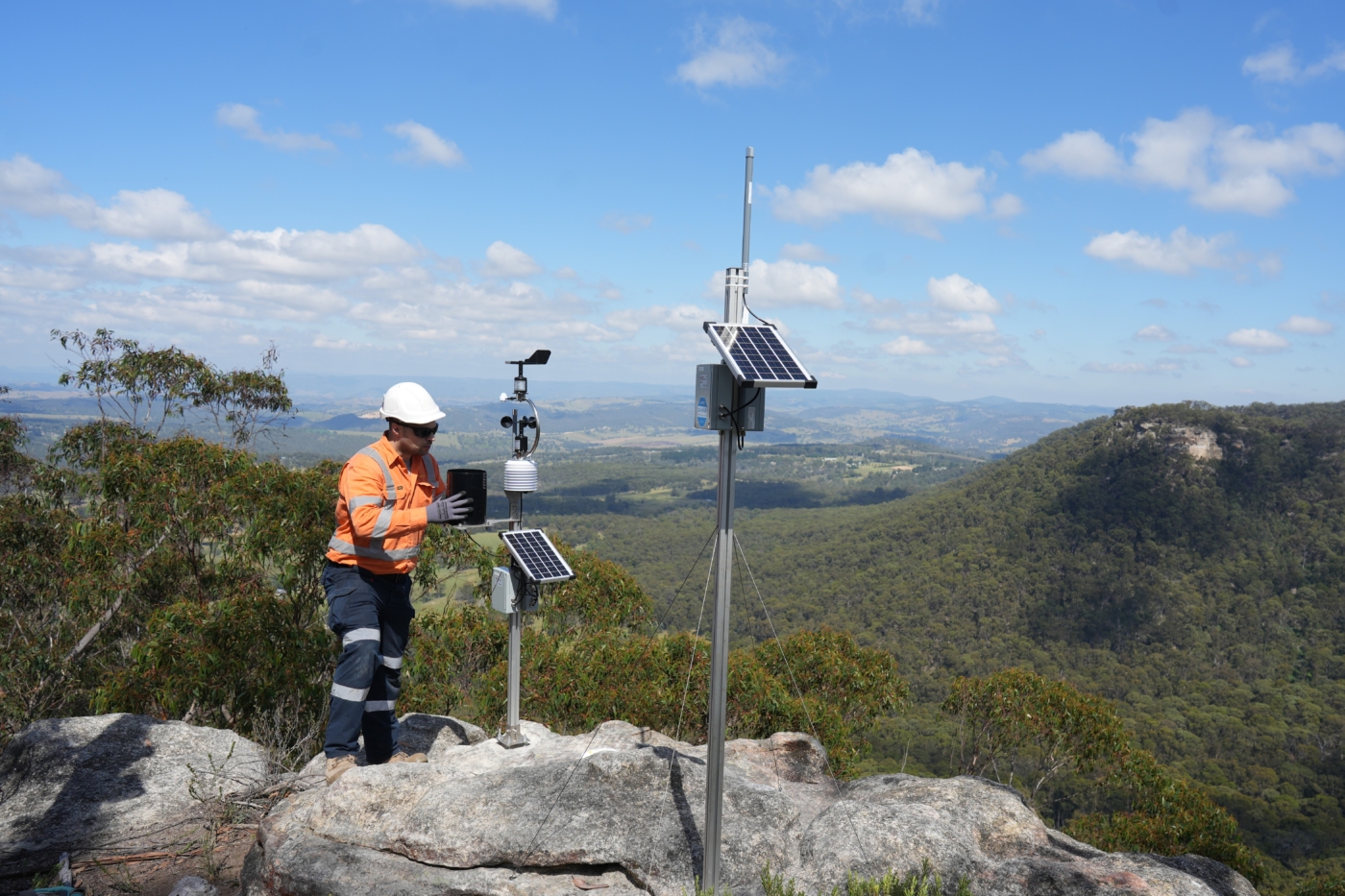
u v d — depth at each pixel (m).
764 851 2.66
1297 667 115.50
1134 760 12.75
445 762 3.38
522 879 2.57
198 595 8.42
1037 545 154.38
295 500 7.07
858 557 169.12
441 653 9.52
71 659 9.93
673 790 2.89
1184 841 11.71
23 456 11.74
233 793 3.60
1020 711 13.21
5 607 10.37
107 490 7.99
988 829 2.91
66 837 3.24
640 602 11.80
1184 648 122.62
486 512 3.42
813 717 9.92
